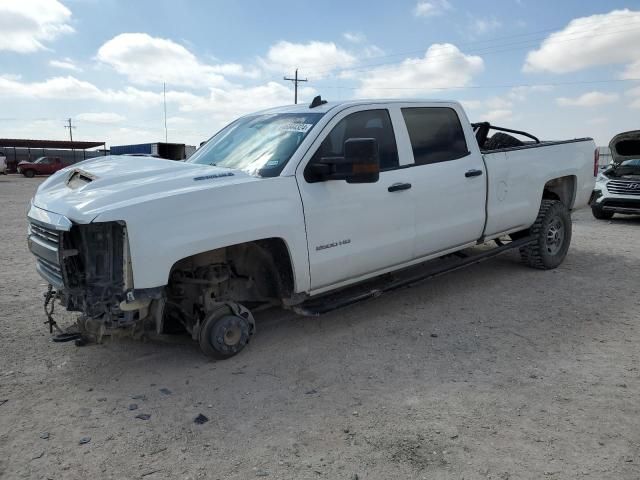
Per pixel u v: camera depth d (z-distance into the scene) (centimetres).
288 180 403
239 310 412
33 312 528
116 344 444
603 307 517
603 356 403
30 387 368
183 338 423
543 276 630
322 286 434
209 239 360
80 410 335
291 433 306
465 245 549
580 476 260
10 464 279
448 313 508
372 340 445
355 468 271
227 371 390
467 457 278
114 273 347
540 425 307
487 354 411
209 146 514
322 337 453
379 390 355
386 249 466
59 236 340
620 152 1212
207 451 290
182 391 360
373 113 470
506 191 573
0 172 4000
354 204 438
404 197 472
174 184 368
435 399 341
